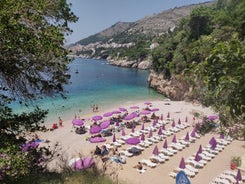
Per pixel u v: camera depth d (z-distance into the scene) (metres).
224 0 92.50
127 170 21.03
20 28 5.78
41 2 6.40
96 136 29.44
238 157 21.78
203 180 19.52
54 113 41.78
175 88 56.34
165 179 19.72
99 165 21.52
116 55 186.88
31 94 8.15
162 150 24.47
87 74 109.12
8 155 6.01
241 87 3.62
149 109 41.84
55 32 6.67
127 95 61.78
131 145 26.84
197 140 27.77
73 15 7.70
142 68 137.75
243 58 3.73
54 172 10.27
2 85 7.68
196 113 36.94
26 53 6.73
